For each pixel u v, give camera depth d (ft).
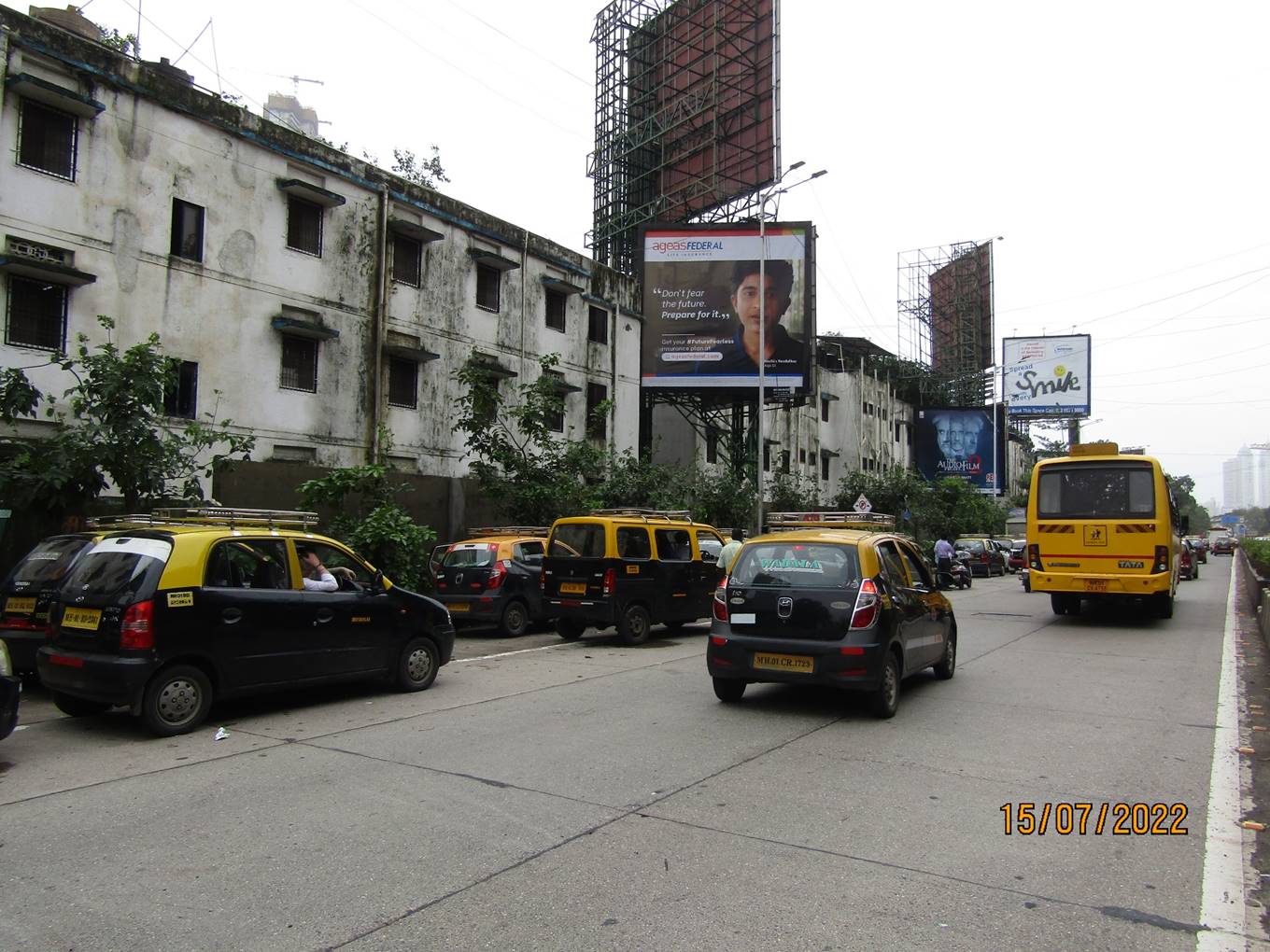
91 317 48.16
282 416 58.80
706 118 106.63
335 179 63.26
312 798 17.99
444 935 11.94
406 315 68.54
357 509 55.16
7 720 20.84
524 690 30.35
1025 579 85.40
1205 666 35.68
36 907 12.87
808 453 142.20
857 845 15.30
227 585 25.00
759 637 26.14
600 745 22.31
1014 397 171.73
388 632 29.07
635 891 13.34
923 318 199.62
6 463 37.01
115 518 29.78
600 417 80.59
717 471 113.19
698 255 98.17
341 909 12.76
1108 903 13.06
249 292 57.06
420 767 20.26
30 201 45.96
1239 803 17.78
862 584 25.38
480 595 46.44
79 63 48.11
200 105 54.29
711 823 16.38
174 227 53.31
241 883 13.70
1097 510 50.39
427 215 70.90
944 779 19.31
